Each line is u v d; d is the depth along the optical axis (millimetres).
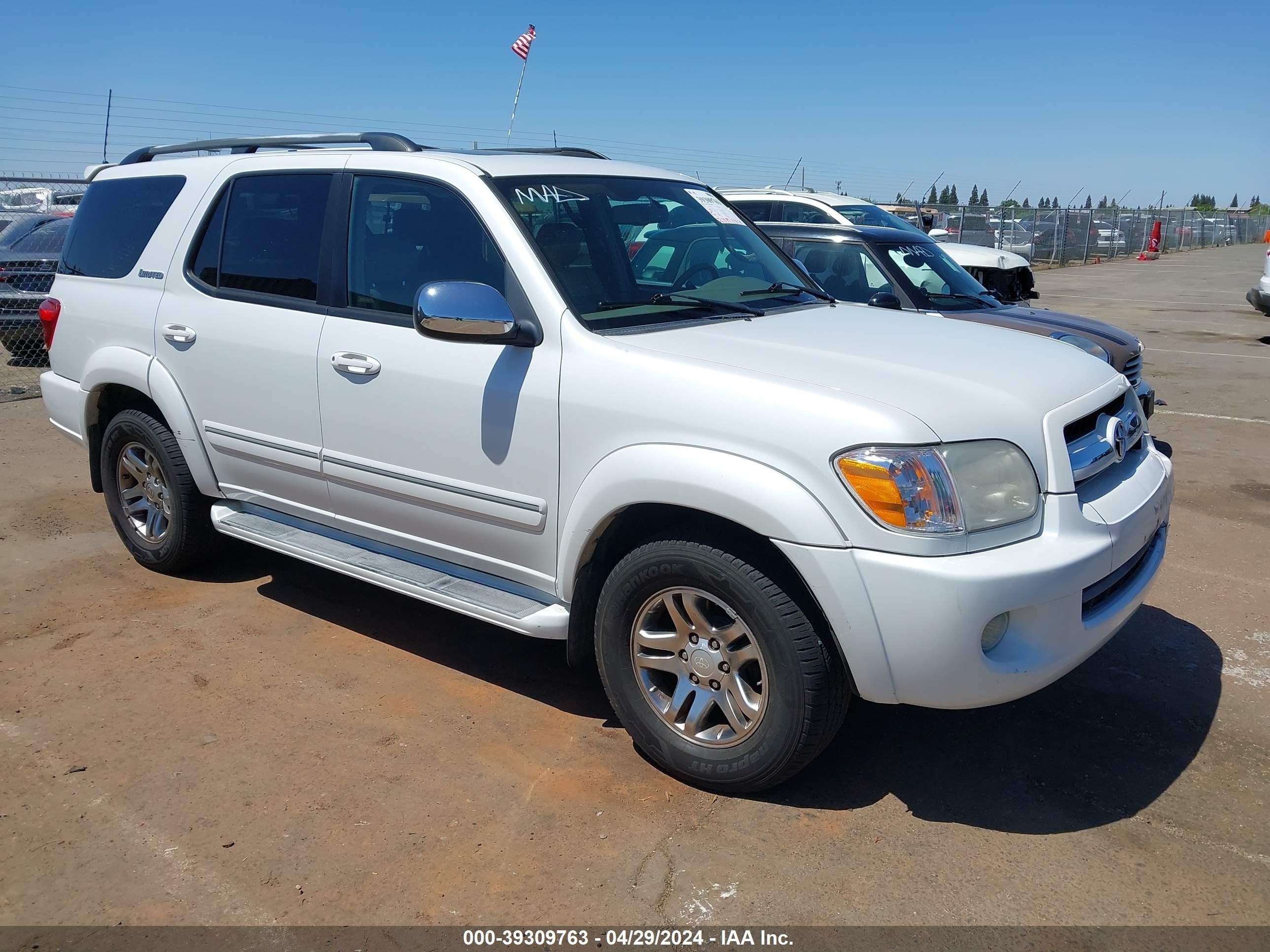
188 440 4539
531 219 3568
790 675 2912
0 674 4035
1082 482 3045
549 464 3328
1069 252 31344
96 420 5105
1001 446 2881
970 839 2984
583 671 4098
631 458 3078
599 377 3195
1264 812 3113
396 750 3482
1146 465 3525
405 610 4688
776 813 3111
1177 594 4840
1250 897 2732
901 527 2719
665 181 4359
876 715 3699
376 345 3756
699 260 4109
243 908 2713
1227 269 29031
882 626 2754
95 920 2674
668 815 3105
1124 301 19219
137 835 3021
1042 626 2836
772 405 2877
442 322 3209
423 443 3654
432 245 3701
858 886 2779
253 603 4738
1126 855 2908
